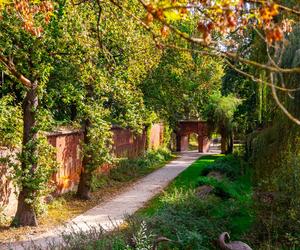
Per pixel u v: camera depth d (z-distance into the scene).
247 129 19.78
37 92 12.57
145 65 15.25
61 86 14.23
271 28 2.51
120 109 17.56
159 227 9.86
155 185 20.94
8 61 11.64
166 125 37.75
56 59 13.57
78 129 18.53
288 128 9.52
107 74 14.41
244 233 10.38
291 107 8.93
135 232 9.09
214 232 10.23
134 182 21.84
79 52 12.77
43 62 12.48
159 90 24.50
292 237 9.08
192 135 51.69
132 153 28.25
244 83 18.62
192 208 11.45
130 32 13.05
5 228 12.45
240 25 3.03
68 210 15.22
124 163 24.62
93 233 9.38
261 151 10.06
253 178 10.55
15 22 10.38
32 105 12.59
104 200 17.17
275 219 9.70
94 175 19.52
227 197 13.88
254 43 9.05
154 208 15.47
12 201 13.95
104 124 16.20
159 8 2.63
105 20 12.00
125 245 8.47
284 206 9.71
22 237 11.65
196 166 28.62
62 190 17.44
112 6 11.24
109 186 20.34
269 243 9.31
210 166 20.39
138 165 26.75
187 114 42.03
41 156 12.75
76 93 14.19
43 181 12.62
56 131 16.67
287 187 9.62
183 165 29.56
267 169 10.07
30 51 11.95
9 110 14.26
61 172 17.39
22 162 12.59
